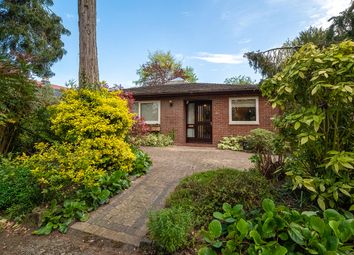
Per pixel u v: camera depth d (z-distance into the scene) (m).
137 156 5.20
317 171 2.83
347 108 2.62
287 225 2.04
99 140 4.36
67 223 3.01
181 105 11.47
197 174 3.78
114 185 3.84
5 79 4.96
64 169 3.38
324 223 1.98
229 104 10.78
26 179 3.54
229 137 10.23
